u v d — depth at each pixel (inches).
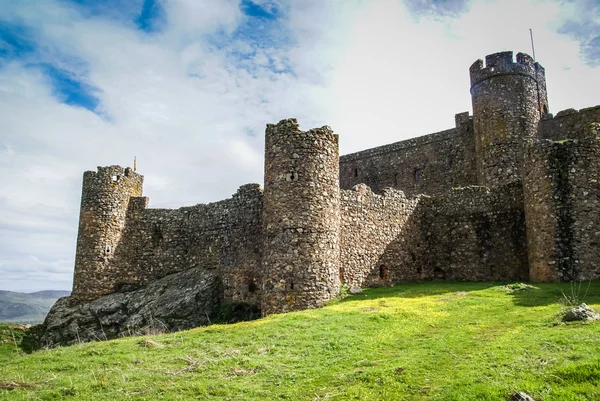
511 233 1160.8
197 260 1307.8
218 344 618.8
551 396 357.4
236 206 1253.1
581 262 915.4
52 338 1195.3
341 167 1983.3
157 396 438.9
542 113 1552.7
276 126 1001.5
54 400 442.6
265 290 937.5
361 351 545.6
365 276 1121.4
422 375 445.4
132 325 1147.3
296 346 581.9
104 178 1381.6
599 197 936.3
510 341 505.7
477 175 1560.0
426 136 1763.0
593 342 456.8
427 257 1279.5
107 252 1347.2
